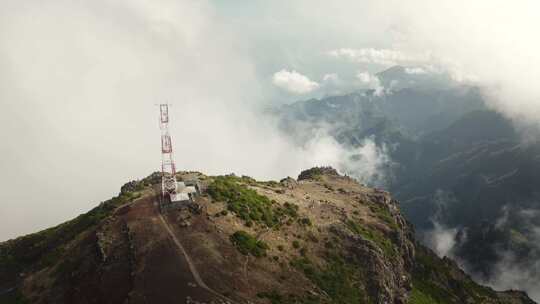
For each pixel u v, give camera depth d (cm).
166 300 10856
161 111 16725
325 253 16200
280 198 19350
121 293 11488
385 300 15612
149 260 12519
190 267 12281
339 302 13700
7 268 16238
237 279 12362
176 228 14162
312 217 18500
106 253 13500
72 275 13512
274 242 15262
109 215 15962
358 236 17650
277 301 12044
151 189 17925
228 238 14138
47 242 16950
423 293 19912
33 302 13188
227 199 16425
